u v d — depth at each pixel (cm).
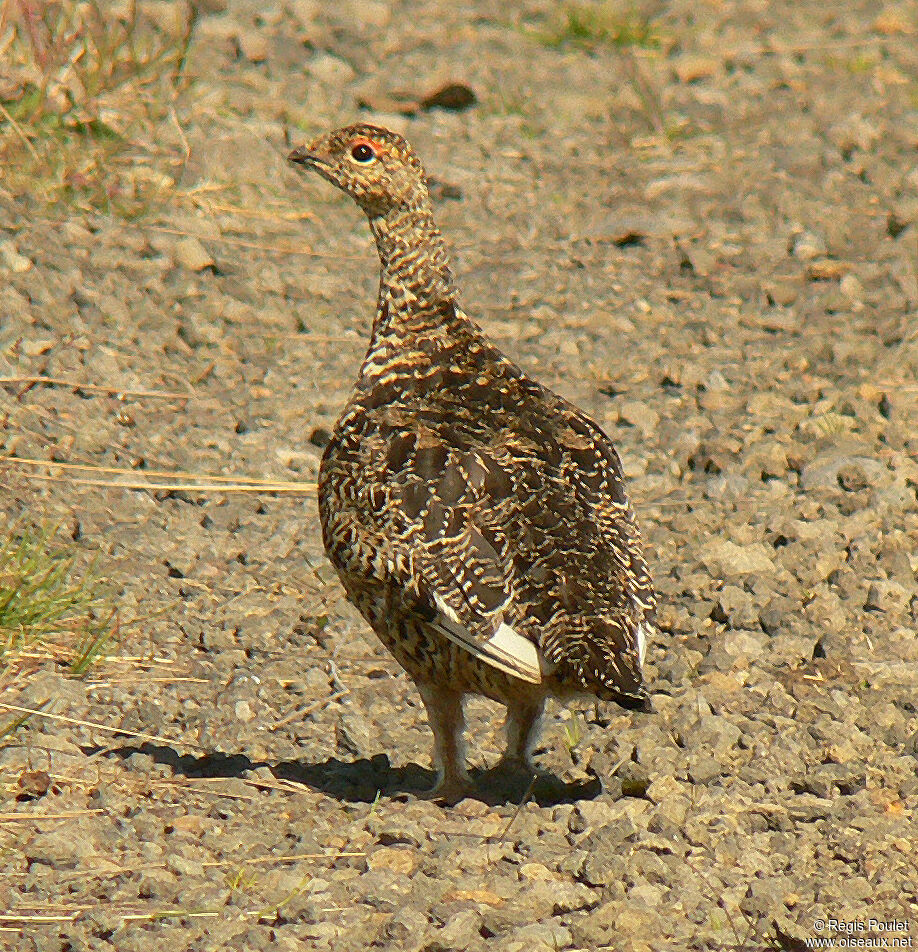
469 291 1538
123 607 1034
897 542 1130
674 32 2277
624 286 1575
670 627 1039
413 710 962
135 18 1902
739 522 1172
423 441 845
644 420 1322
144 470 1194
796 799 851
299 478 1220
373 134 921
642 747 890
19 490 1136
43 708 918
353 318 1469
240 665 995
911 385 1398
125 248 1486
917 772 877
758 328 1507
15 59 1670
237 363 1367
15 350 1304
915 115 2020
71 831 796
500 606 792
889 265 1616
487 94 2006
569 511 821
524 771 883
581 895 755
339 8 2203
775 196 1770
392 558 820
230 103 1823
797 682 970
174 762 891
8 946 714
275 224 1617
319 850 800
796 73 2162
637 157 1889
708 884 766
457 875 773
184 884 763
